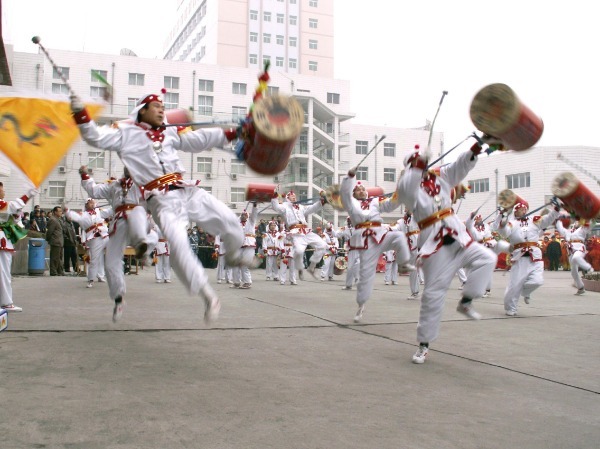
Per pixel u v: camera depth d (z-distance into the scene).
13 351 4.80
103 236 11.35
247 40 58.25
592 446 2.97
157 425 3.07
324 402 3.61
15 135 5.86
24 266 15.01
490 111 4.62
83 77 38.81
